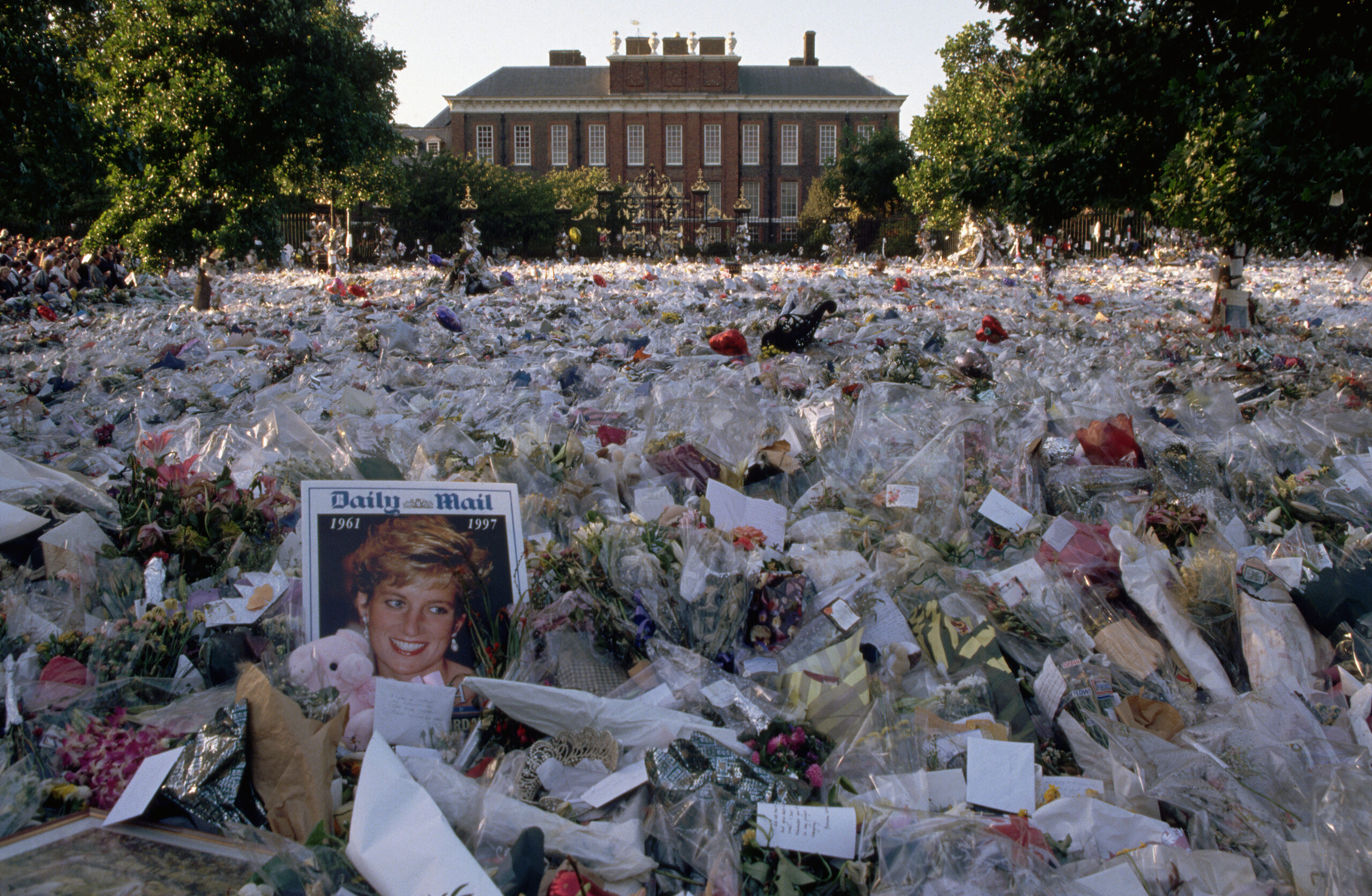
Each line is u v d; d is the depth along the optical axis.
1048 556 4.36
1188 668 3.78
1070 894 2.42
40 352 11.60
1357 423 6.35
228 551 4.11
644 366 9.47
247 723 2.64
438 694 3.14
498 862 2.49
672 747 2.89
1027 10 12.13
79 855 2.37
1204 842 2.78
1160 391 8.34
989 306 15.84
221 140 22.33
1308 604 3.91
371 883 2.30
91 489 4.86
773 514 4.59
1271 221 9.18
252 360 10.22
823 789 2.91
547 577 3.59
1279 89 8.93
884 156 54.50
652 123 71.25
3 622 3.41
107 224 22.05
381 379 8.88
